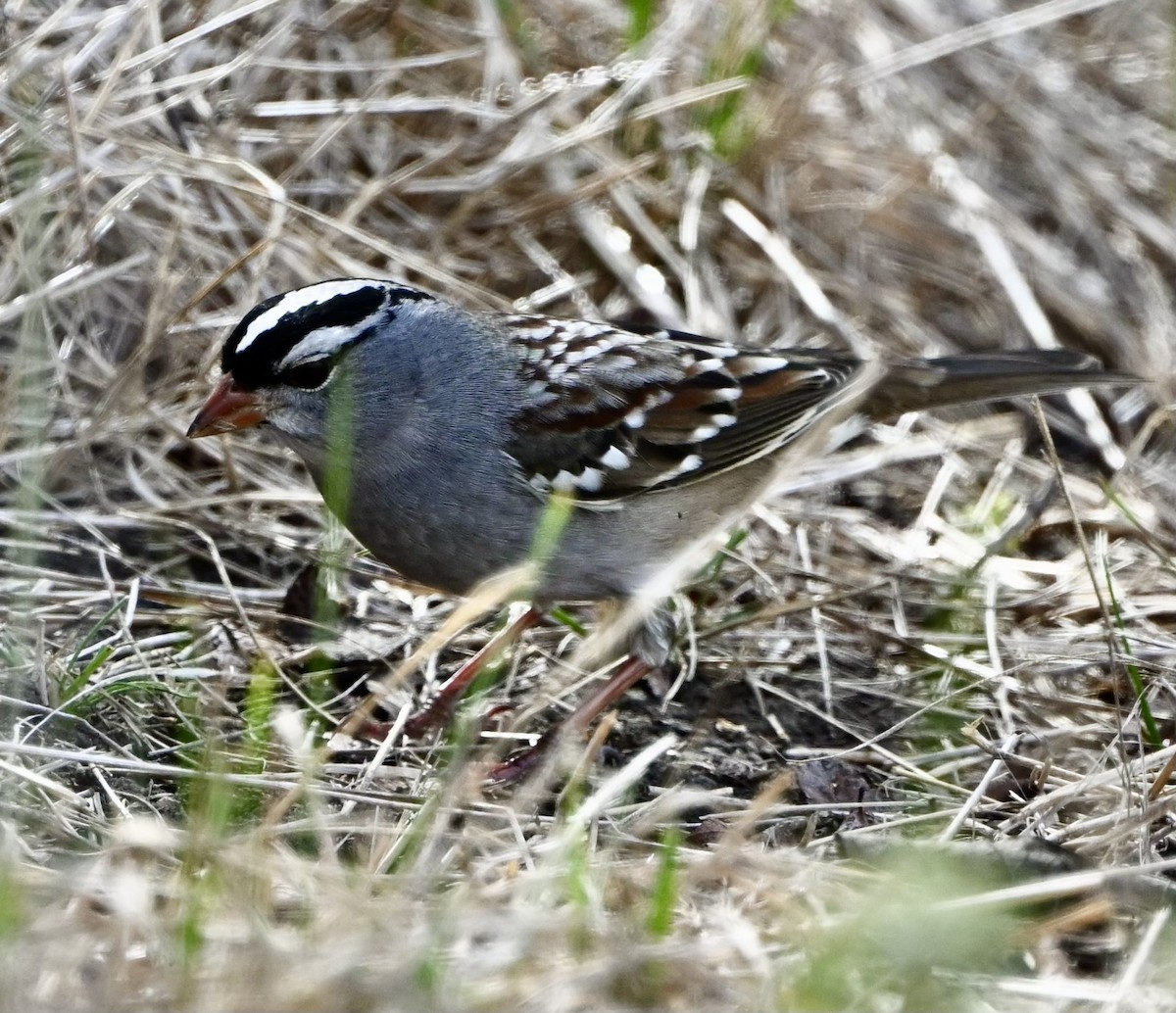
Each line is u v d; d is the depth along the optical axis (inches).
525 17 537.0
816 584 426.6
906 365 404.2
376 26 515.8
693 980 245.0
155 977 234.2
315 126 499.8
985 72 576.1
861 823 336.2
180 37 459.2
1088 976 275.3
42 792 302.7
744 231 519.5
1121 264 552.1
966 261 541.6
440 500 362.3
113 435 427.8
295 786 295.6
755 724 380.2
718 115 523.5
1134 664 362.3
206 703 353.7
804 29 561.3
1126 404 512.7
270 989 225.3
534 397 364.8
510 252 511.2
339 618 403.5
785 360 396.5
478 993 235.3
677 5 537.0
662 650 371.2
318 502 429.7
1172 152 571.5
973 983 261.3
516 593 370.6
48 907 253.1
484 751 358.9
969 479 475.5
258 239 470.3
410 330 356.8
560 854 278.7
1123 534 447.8
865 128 552.7
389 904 254.2
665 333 400.2
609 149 524.4
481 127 511.8
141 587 393.7
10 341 441.7
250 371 353.1
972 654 396.5
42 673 347.3
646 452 372.2
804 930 265.1
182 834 276.5
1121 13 602.2
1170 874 306.8
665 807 303.6
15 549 404.5
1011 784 344.2
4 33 450.3
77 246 428.8
